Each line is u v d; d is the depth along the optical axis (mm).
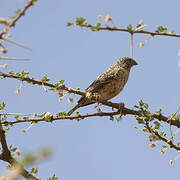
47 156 4504
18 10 6785
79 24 7367
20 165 4477
